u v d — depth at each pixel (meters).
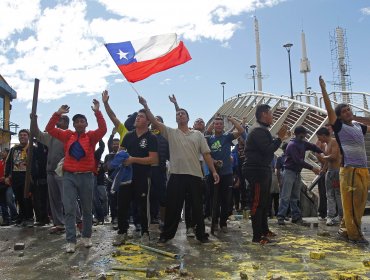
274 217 10.75
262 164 6.23
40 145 8.75
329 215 8.27
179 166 6.19
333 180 8.14
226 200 7.48
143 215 6.40
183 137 6.25
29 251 5.94
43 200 8.83
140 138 6.30
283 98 23.25
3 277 4.54
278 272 4.58
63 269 4.84
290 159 8.52
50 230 7.91
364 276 4.37
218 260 5.20
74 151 5.96
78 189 6.04
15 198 9.09
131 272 4.67
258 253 5.61
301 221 8.72
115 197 9.29
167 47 7.30
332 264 4.95
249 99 30.44
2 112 26.17
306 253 5.59
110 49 7.22
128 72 7.15
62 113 6.08
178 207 6.20
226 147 7.45
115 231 7.80
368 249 5.85
